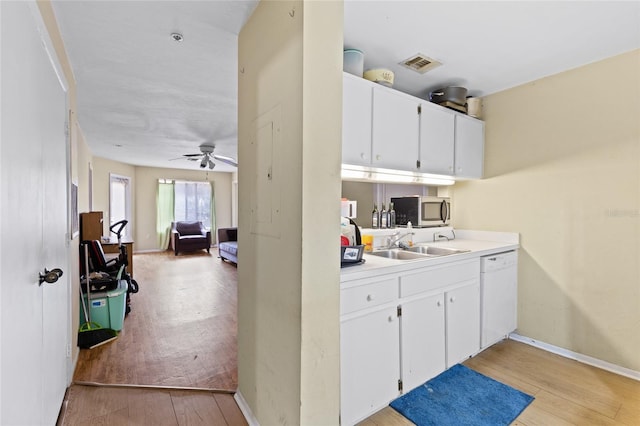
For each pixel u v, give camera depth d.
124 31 1.85
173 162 7.13
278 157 1.44
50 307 1.54
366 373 1.71
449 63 2.36
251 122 1.73
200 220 8.74
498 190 2.92
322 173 1.32
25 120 1.17
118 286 3.06
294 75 1.31
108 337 2.73
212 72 2.41
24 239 1.15
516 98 2.79
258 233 1.65
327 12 1.32
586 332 2.40
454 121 2.73
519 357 2.47
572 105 2.46
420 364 1.99
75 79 2.50
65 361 1.93
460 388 2.05
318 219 1.31
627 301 2.21
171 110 3.29
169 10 1.66
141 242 7.89
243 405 1.84
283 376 1.40
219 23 1.79
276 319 1.46
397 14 1.77
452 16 1.79
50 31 1.58
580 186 2.43
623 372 2.21
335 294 1.37
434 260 2.07
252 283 1.74
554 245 2.57
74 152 2.38
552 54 2.23
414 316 1.96
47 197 1.49
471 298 2.36
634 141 2.18
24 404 1.14
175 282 4.82
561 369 2.29
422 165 2.45
